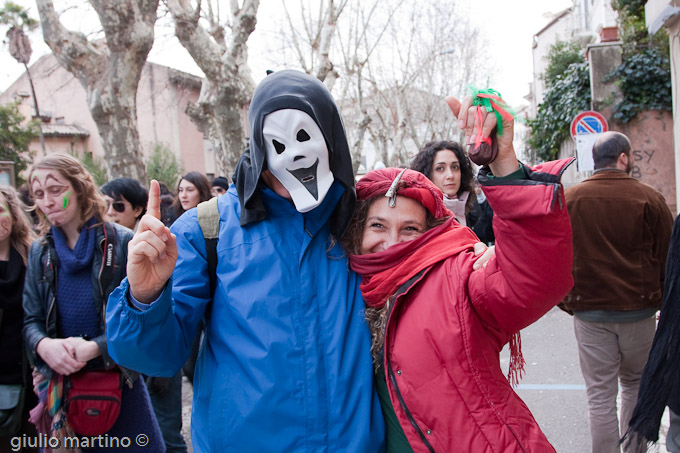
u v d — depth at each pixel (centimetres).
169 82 2256
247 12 798
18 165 1808
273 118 144
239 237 153
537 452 137
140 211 370
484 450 133
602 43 1045
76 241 229
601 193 281
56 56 750
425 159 342
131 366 144
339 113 156
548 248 122
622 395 297
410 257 146
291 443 137
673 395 171
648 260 275
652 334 283
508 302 130
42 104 2339
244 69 890
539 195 119
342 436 139
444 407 136
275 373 139
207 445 146
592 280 279
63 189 219
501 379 143
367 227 158
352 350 146
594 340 284
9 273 241
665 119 1019
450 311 139
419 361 139
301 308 146
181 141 2319
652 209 272
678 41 719
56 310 223
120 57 709
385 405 150
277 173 148
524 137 1672
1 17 1236
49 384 221
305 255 151
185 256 154
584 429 362
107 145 746
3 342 237
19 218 250
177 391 306
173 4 771
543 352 524
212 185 602
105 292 222
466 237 155
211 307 157
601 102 1048
